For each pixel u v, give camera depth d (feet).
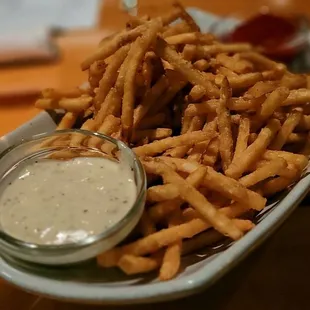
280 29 1.80
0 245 0.79
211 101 0.95
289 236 1.06
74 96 1.13
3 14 2.15
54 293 0.76
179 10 1.14
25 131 1.09
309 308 0.94
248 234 0.80
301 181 0.90
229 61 1.07
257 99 0.95
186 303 0.94
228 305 0.94
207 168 0.85
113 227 0.77
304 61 1.73
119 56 1.00
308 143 1.03
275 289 0.96
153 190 0.83
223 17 1.91
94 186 0.86
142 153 0.91
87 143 0.93
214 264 0.76
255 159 0.89
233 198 0.83
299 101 1.00
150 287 0.74
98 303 0.76
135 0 1.89
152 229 0.83
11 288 0.99
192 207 0.84
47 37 1.92
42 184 0.88
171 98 1.03
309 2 2.04
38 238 0.79
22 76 1.77
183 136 0.92
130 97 0.95
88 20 2.05
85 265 0.82
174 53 0.97
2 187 0.88
